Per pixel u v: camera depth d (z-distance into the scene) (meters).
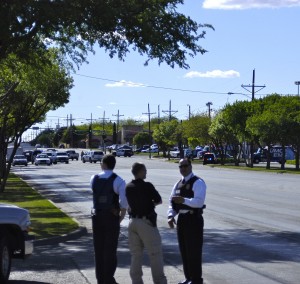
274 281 11.72
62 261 14.32
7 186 43.00
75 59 24.67
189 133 102.31
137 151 154.12
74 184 46.84
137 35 21.16
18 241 11.74
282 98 75.75
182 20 21.78
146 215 10.19
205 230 19.67
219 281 11.73
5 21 18.52
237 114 77.69
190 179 10.54
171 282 11.62
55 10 18.78
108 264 10.91
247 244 16.59
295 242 16.95
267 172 66.75
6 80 29.03
